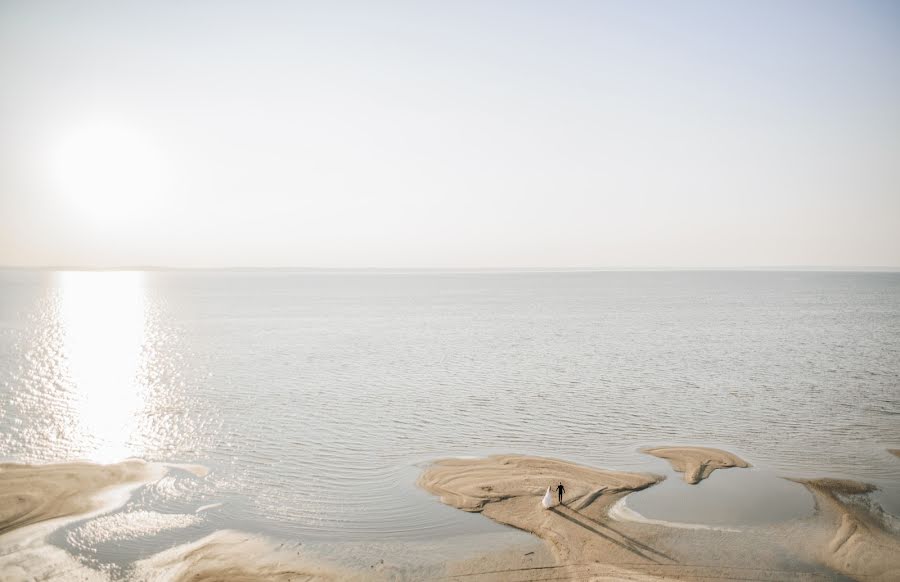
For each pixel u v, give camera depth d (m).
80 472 41.66
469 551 31.98
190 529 34.16
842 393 66.50
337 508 37.03
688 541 33.03
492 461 44.78
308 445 48.59
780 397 64.75
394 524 34.97
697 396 65.12
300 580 29.17
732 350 95.56
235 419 55.56
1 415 55.34
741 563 30.95
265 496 38.69
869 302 199.00
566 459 45.78
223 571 29.80
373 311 166.62
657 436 51.47
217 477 41.72
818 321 137.12
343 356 89.00
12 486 38.78
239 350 94.00
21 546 31.55
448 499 38.12
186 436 50.59
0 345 95.38
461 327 126.31
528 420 55.91
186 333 114.62
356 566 30.52
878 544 32.97
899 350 95.56
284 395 64.75
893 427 54.19
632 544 32.66
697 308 176.12
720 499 38.38
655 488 39.97
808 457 46.47
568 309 173.88
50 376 72.56
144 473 41.97
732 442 50.03
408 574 29.86
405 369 79.44
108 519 34.88
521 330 121.12
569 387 69.25
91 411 57.44
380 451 47.25
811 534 33.97
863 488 40.50
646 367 81.50
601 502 37.66
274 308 177.38
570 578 29.53
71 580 28.83
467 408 59.94
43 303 188.12
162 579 29.09
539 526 34.53
